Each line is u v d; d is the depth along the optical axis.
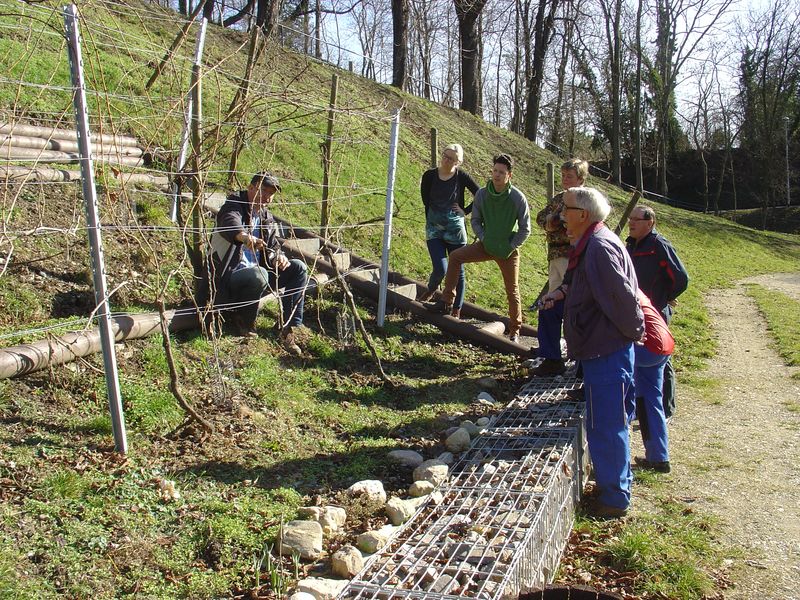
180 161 6.77
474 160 18.23
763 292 16.33
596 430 4.44
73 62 3.87
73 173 7.16
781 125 48.94
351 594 3.22
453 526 3.85
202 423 4.52
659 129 43.97
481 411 5.98
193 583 3.26
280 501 4.04
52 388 4.46
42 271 5.75
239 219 5.80
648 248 5.73
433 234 7.82
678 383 7.84
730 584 3.73
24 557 3.12
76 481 3.65
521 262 12.58
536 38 29.95
